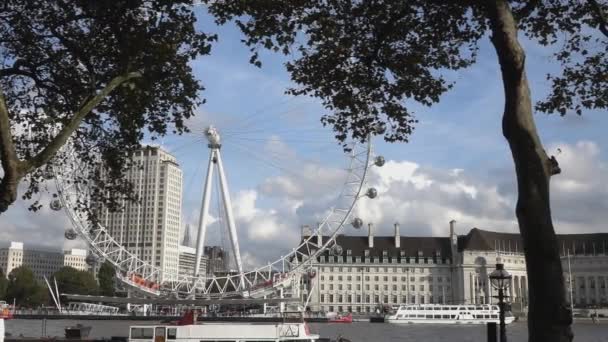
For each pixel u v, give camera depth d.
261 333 50.50
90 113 26.70
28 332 107.62
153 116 27.02
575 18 27.14
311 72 27.91
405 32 27.20
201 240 170.75
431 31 27.50
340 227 154.50
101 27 24.12
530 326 16.42
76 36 24.92
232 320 136.00
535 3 23.23
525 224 16.78
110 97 26.11
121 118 26.55
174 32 23.98
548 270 16.33
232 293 170.38
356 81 27.83
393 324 182.88
